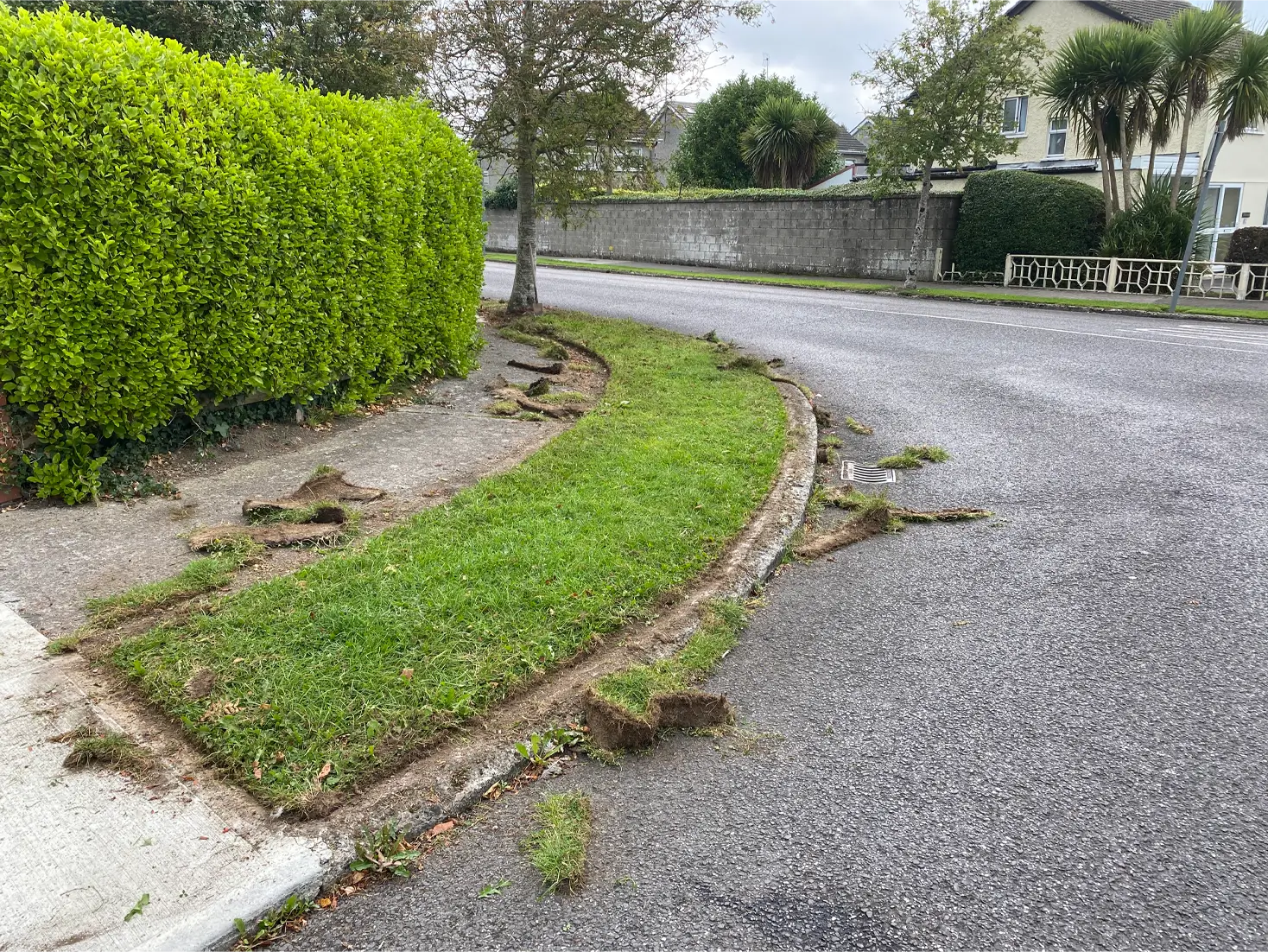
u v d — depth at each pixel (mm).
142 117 5246
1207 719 3391
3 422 5059
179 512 5172
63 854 2527
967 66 17500
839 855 2666
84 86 4957
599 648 3783
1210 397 8688
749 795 2965
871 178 19828
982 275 20719
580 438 6781
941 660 3869
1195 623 4168
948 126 17859
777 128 30266
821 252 24062
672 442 6695
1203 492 5984
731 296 18219
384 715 3145
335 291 7055
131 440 5637
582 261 28078
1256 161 24203
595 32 11461
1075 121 19828
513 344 11531
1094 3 24062
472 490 5531
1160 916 2428
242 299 6082
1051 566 4875
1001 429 7801
